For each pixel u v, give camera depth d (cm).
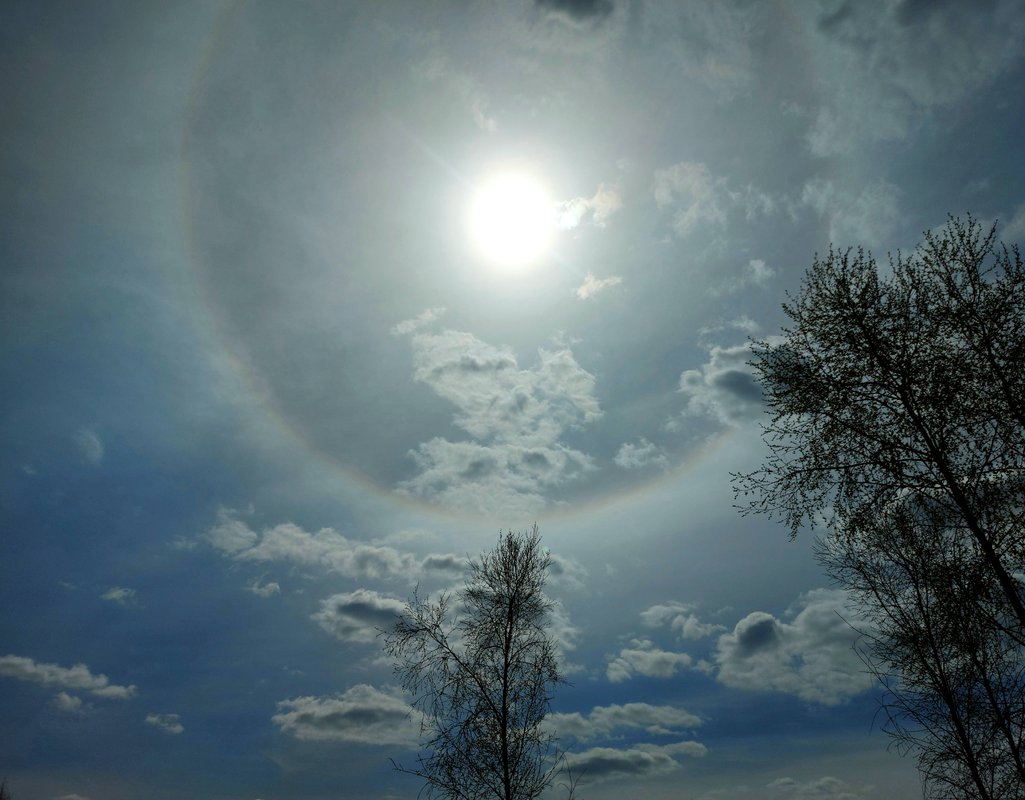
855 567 1858
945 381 1423
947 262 1469
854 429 1505
